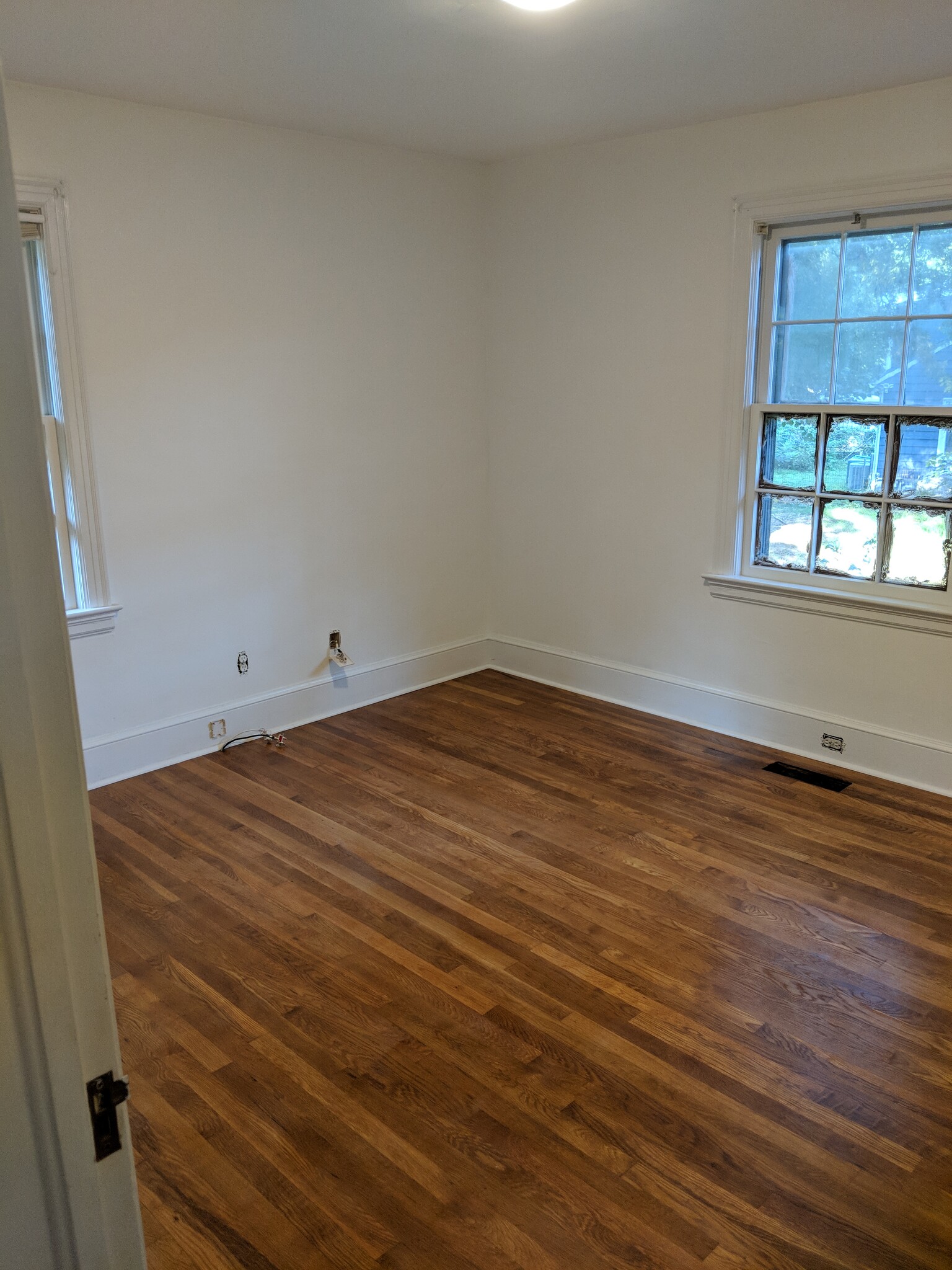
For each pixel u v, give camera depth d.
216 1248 1.96
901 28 2.95
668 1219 2.01
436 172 4.79
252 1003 2.72
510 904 3.21
